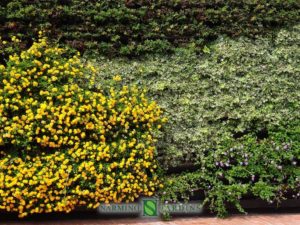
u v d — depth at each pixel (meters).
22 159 5.06
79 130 5.18
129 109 5.43
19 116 5.07
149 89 5.98
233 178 5.91
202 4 6.28
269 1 6.45
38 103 5.14
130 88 5.89
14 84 5.11
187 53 6.14
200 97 6.11
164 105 5.99
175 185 5.72
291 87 6.32
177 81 6.08
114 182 5.25
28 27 5.77
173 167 6.04
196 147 5.98
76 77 5.54
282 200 6.30
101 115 5.31
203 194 6.03
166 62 6.12
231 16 6.28
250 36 6.35
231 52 6.21
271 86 6.26
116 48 6.04
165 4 6.23
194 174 5.86
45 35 5.77
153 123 5.68
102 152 5.18
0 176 4.87
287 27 6.49
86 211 5.84
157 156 5.88
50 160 5.05
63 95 5.23
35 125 5.04
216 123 6.14
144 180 5.40
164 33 6.16
